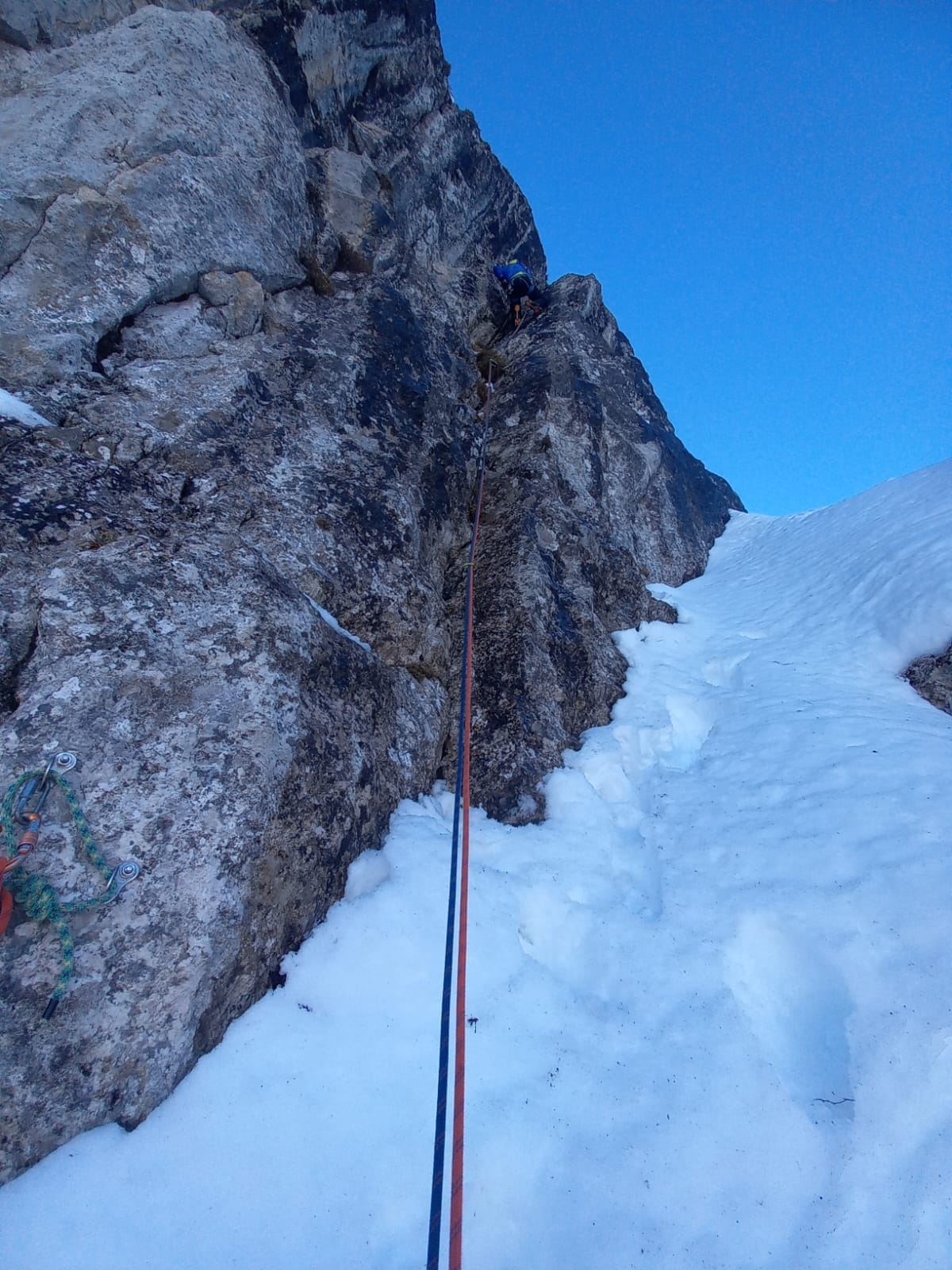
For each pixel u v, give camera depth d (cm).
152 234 436
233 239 484
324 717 316
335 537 413
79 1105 210
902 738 423
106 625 271
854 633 559
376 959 276
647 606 625
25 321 375
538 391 713
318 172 626
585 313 886
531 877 340
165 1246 193
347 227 622
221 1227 199
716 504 949
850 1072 259
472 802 388
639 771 443
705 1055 264
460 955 240
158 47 470
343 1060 243
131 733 257
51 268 393
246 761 271
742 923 316
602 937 316
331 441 463
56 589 270
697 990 290
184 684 275
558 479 626
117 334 420
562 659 473
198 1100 223
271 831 270
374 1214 208
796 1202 223
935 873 318
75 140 417
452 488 559
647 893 345
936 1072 250
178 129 461
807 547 741
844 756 411
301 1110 227
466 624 436
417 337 621
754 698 499
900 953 290
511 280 895
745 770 421
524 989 282
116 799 245
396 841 329
